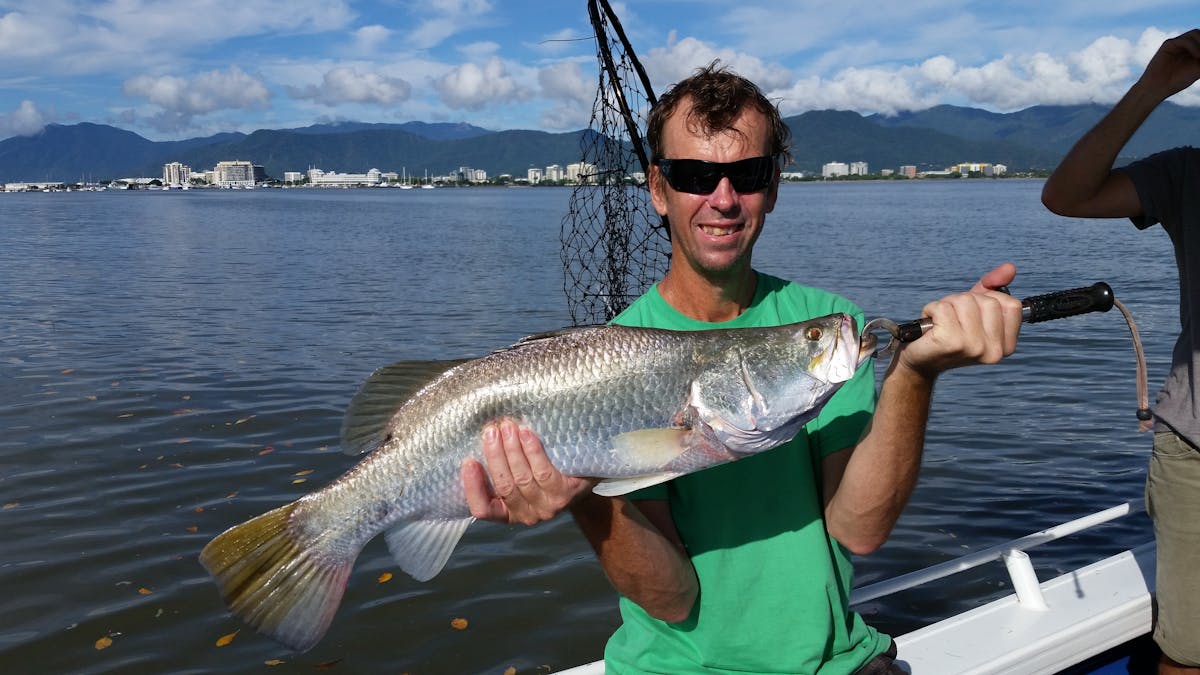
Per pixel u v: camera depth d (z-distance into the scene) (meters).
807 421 2.54
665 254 4.03
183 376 12.59
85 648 5.64
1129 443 9.27
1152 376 12.17
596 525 2.36
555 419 2.48
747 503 2.59
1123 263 27.39
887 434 2.28
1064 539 7.10
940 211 70.50
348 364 13.49
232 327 17.17
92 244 42.09
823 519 2.65
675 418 2.51
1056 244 35.88
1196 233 3.39
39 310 19.50
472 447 2.49
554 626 6.01
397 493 2.55
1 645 5.65
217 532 7.21
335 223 64.25
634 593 2.44
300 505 2.56
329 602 2.55
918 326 2.08
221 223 64.44
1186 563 3.22
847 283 23.64
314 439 9.59
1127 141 3.42
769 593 2.55
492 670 5.54
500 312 19.12
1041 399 10.98
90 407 10.84
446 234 49.78
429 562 2.56
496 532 7.46
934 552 6.93
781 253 33.16
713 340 2.54
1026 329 15.59
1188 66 3.26
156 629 5.87
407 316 18.66
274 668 5.51
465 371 2.54
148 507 7.72
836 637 2.59
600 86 4.20
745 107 2.53
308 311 19.42
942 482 8.25
